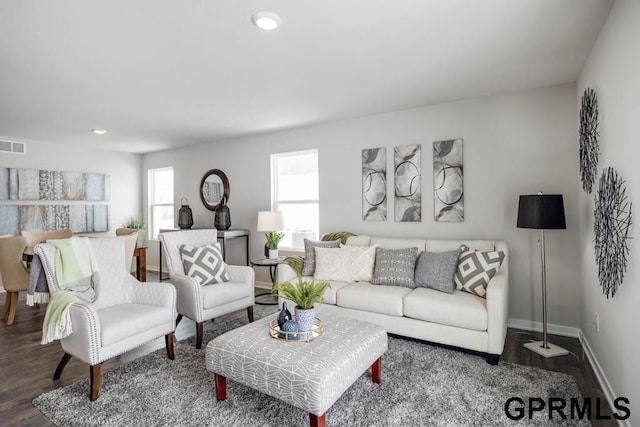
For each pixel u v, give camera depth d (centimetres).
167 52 249
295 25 214
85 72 283
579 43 242
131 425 192
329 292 332
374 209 422
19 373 256
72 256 265
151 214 686
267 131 502
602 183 229
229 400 216
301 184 501
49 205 565
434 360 270
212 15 202
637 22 166
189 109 390
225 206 533
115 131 494
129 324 238
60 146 583
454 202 373
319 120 445
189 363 268
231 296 327
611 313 215
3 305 442
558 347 291
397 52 254
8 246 362
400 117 404
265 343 207
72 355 231
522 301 344
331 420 195
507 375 246
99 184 627
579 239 316
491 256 301
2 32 217
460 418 196
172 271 332
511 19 211
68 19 203
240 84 315
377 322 309
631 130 177
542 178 333
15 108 379
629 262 184
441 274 311
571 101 320
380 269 340
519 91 341
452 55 260
